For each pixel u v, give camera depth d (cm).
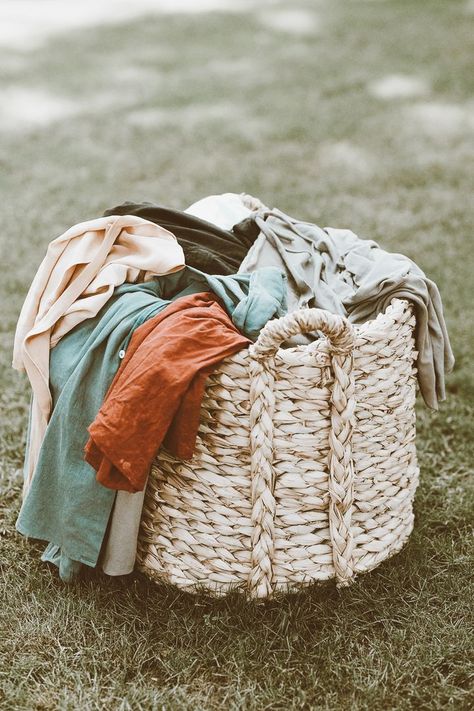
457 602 232
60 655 215
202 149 586
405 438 238
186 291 235
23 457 297
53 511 235
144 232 239
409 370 234
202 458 217
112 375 220
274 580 227
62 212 489
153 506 230
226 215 273
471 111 649
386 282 230
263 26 916
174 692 205
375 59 777
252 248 252
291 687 207
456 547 257
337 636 219
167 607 229
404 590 236
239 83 723
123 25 945
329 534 225
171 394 202
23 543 254
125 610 228
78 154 579
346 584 229
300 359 205
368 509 233
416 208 497
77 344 232
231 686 207
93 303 228
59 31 927
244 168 553
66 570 233
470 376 339
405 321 226
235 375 207
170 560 230
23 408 322
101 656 215
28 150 586
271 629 221
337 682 209
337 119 636
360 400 219
